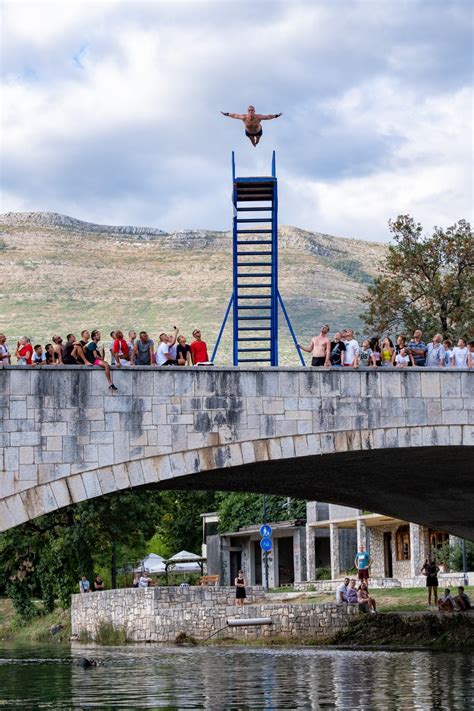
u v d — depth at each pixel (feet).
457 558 217.56
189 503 364.17
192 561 303.89
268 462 115.03
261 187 130.31
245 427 108.78
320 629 172.24
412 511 179.22
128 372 106.32
